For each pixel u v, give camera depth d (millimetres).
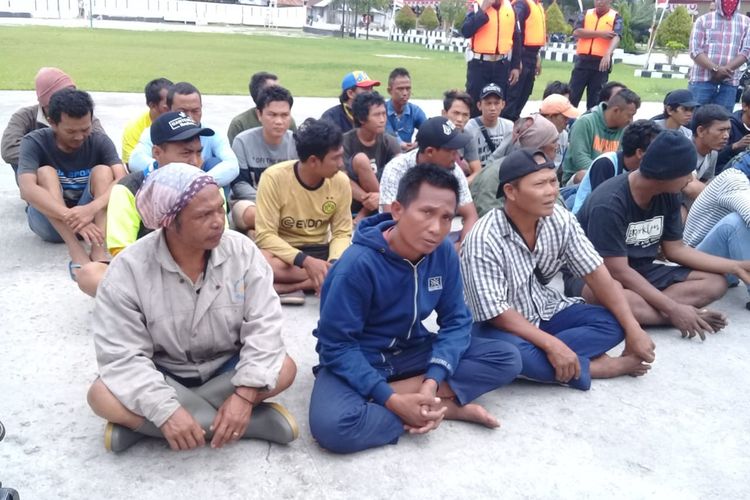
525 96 10195
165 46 26375
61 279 4555
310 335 4012
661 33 29422
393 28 50562
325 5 62156
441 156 4176
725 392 3582
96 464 2758
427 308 3070
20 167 4609
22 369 3438
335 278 2932
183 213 2553
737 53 8766
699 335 4066
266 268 2963
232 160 5168
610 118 6293
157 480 2680
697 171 5949
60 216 4395
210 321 2816
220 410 2740
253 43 32031
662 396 3510
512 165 3299
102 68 17375
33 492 2576
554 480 2812
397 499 2650
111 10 49656
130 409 2646
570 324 3670
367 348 3078
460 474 2814
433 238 2770
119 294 2697
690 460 2996
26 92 12180
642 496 2746
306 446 2945
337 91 15352
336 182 4461
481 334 3502
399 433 2965
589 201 4188
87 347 3691
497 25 8992
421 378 3113
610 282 3588
